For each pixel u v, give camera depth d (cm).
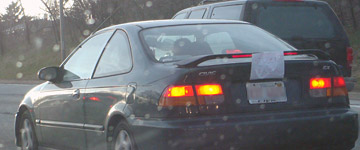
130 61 568
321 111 526
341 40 1095
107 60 616
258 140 494
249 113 502
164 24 608
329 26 1095
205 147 480
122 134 552
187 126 477
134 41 577
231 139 485
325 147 530
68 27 4581
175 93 488
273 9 1070
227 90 499
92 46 668
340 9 2725
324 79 536
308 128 512
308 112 520
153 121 497
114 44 617
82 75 657
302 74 525
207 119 486
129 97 537
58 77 709
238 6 1083
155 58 545
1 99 1994
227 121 488
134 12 3622
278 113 509
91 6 3809
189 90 489
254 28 639
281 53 516
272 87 516
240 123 488
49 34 5200
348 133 533
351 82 1084
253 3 1062
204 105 490
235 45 584
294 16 1077
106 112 575
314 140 517
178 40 575
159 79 508
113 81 578
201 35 591
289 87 522
